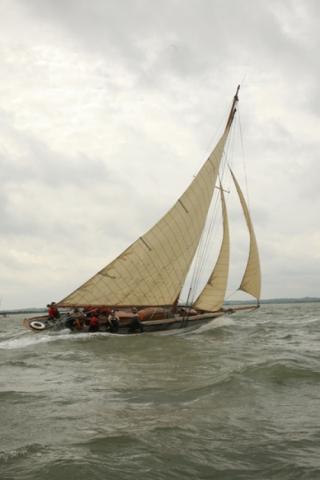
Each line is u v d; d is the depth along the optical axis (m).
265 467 5.98
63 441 7.00
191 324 28.22
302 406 8.81
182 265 28.56
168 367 14.29
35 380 12.40
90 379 12.40
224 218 30.44
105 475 5.70
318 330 30.50
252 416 8.22
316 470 5.82
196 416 8.27
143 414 8.48
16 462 6.16
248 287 31.34
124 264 26.39
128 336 24.11
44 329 25.12
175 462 6.16
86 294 26.12
